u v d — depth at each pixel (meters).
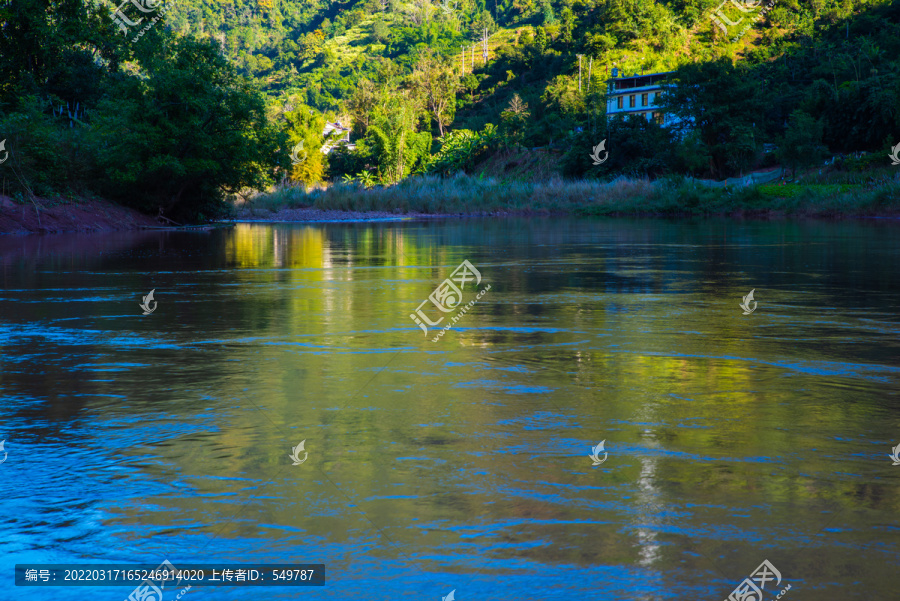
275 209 41.81
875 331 6.70
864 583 2.23
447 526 2.62
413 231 25.91
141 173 26.50
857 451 3.41
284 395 4.48
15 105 32.22
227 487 2.99
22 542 2.55
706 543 2.49
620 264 13.31
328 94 196.75
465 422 3.89
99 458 3.34
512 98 116.75
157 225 28.48
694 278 11.01
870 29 98.94
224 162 28.78
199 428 3.79
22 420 3.94
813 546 2.47
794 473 3.13
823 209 38.19
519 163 86.62
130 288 9.91
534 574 2.30
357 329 6.86
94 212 25.88
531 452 3.41
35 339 6.34
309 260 14.20
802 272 11.79
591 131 66.62
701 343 6.15
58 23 35.31
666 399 4.37
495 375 5.02
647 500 2.84
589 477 3.08
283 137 31.81
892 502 2.81
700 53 113.69
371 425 3.85
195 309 8.12
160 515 2.74
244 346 6.05
